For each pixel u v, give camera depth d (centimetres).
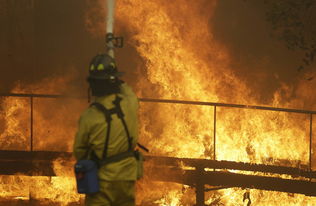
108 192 564
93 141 557
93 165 557
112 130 556
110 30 628
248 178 1281
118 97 567
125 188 572
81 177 557
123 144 564
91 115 556
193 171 1302
